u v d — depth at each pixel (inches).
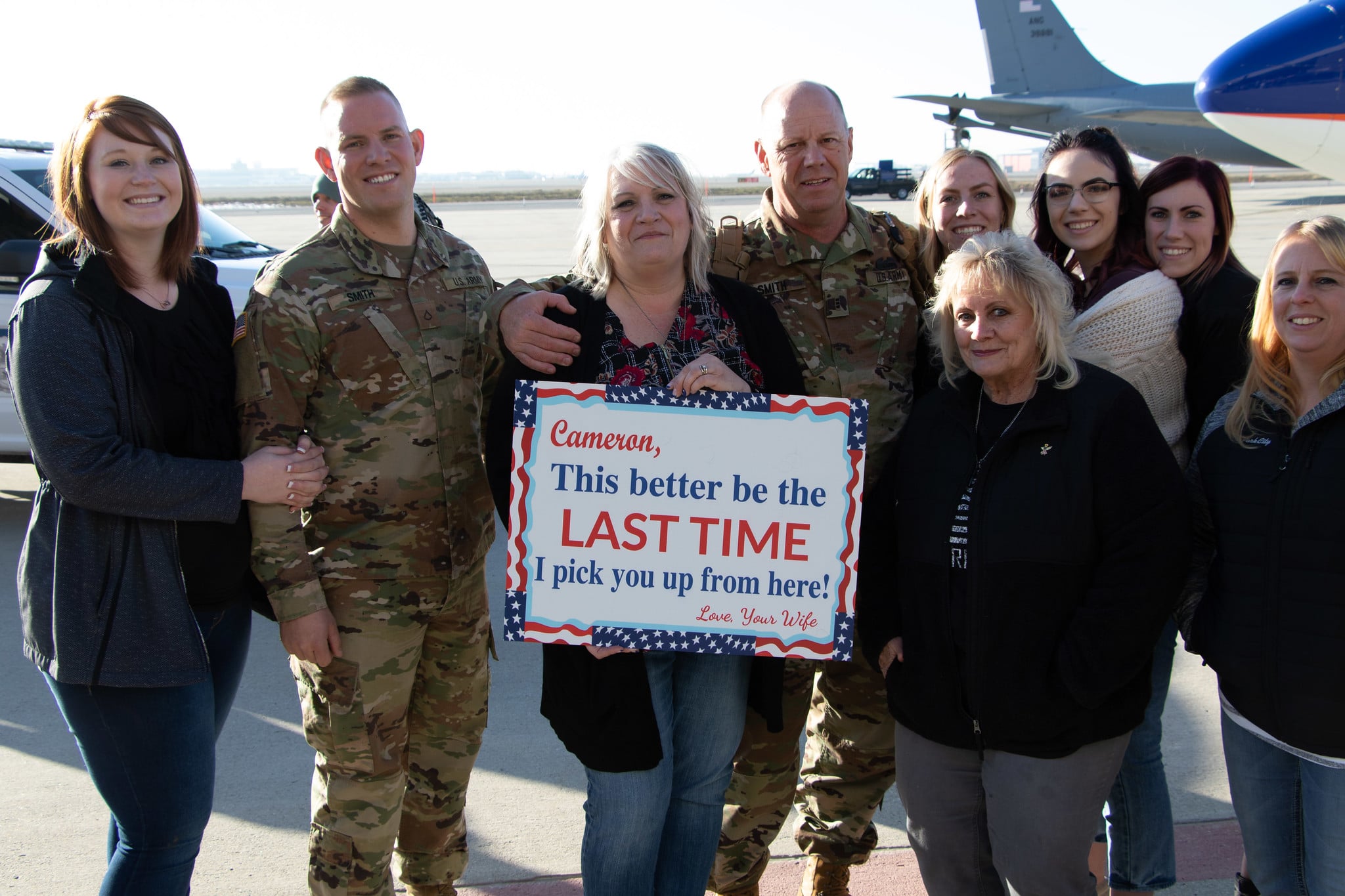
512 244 983.0
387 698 87.4
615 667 80.6
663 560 79.9
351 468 85.7
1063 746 75.9
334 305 84.2
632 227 80.0
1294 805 76.9
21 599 74.9
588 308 84.4
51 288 71.9
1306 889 77.6
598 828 81.7
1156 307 89.5
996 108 1154.0
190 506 74.6
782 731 96.2
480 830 115.0
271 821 116.0
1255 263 598.2
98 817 115.0
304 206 2628.0
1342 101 381.7
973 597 77.5
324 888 87.6
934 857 84.4
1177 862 107.3
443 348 88.8
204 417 79.9
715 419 78.6
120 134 72.8
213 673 80.9
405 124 86.7
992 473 77.9
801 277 98.6
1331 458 72.1
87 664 71.9
